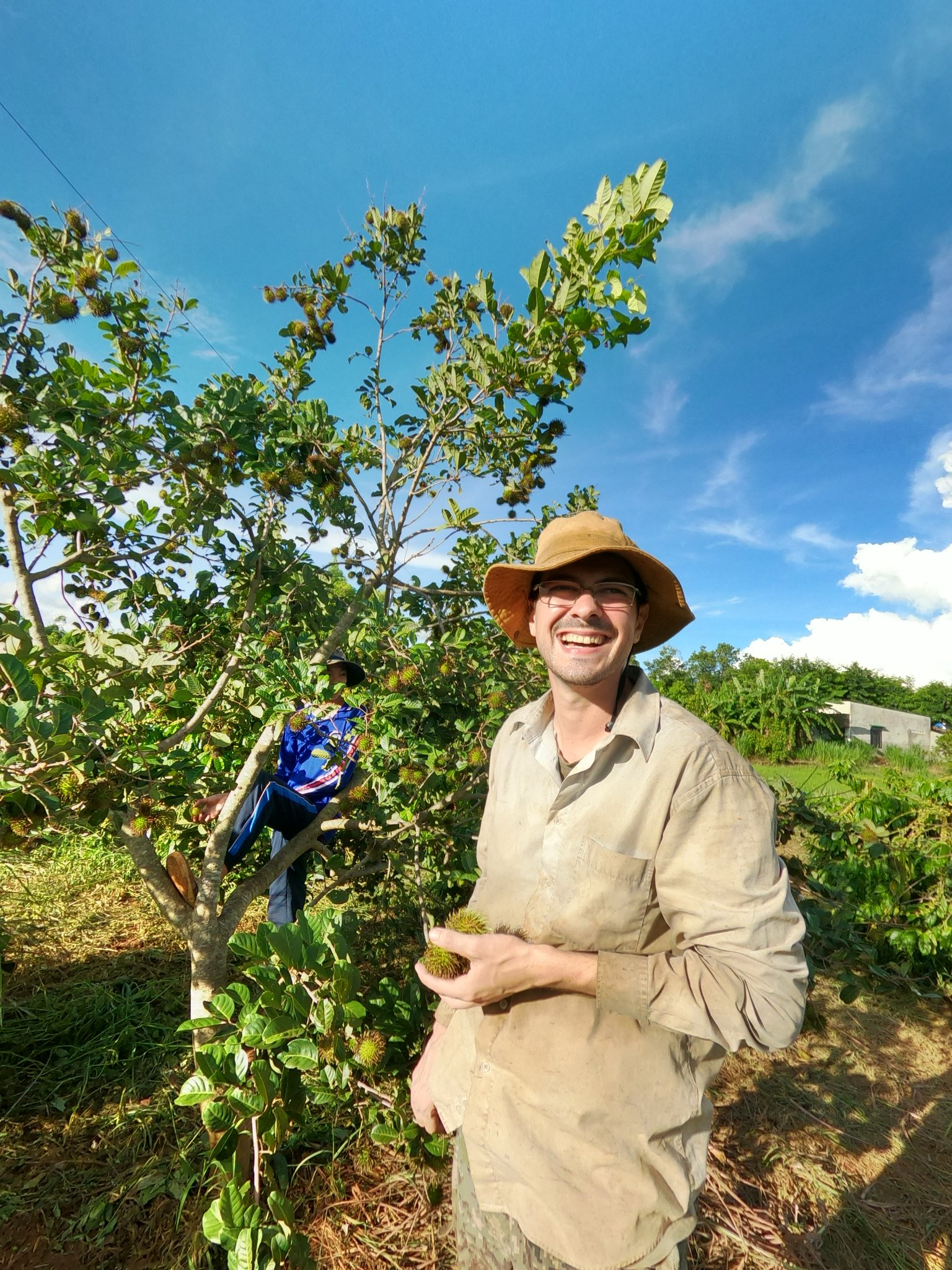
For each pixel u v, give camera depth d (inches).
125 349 115.3
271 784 131.1
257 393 135.3
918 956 182.4
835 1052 149.3
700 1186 45.4
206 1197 93.9
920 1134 124.0
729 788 44.6
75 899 188.9
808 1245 95.8
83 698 84.4
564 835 49.4
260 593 133.0
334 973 81.5
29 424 107.5
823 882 176.6
